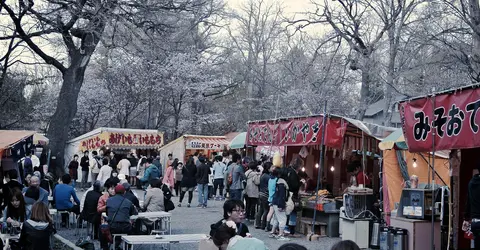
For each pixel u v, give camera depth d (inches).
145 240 349.4
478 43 717.9
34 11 653.3
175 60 1502.2
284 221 510.3
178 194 1010.7
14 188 394.9
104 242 407.2
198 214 700.0
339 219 524.4
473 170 382.3
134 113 1669.5
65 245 430.6
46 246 316.5
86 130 1658.5
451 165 385.7
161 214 449.4
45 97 1535.4
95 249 438.9
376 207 507.2
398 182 490.3
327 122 512.7
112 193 466.0
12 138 582.9
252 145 689.6
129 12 758.5
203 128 1716.3
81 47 975.6
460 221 386.6
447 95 329.1
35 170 695.1
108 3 693.9
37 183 461.4
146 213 454.0
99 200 473.1
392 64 1013.8
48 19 716.7
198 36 1626.5
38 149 858.1
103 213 438.9
